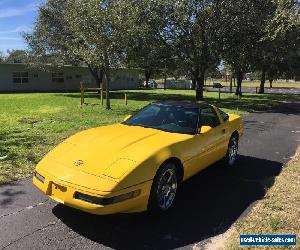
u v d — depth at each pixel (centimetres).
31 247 419
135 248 425
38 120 1416
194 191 615
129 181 448
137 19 2091
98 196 430
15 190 596
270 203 549
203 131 594
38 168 497
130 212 466
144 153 491
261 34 2378
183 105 655
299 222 484
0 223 475
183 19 2303
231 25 2330
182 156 544
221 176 702
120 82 5178
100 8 1725
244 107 2205
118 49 1820
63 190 453
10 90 4041
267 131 1277
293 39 2514
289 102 2908
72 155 500
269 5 2280
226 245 428
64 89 4453
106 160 476
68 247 421
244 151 925
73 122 1361
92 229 466
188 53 2523
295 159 835
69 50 3016
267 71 4372
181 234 461
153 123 621
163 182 511
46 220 487
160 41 2448
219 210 537
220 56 2506
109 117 1540
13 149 862
